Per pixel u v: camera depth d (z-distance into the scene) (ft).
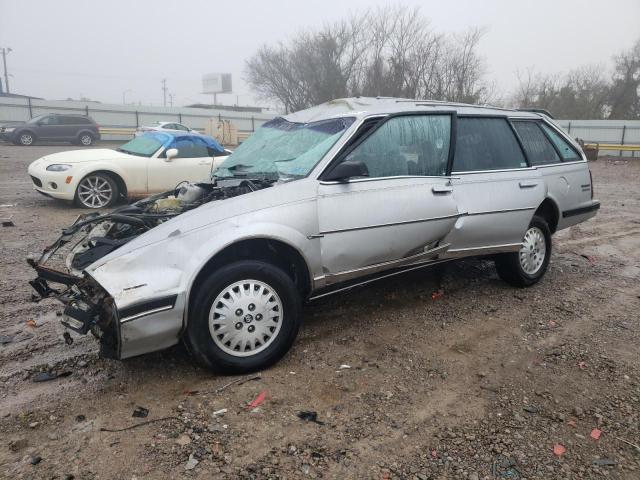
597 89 138.62
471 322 14.49
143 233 11.05
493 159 15.78
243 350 11.28
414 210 13.28
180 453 8.78
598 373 11.73
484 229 15.03
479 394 10.80
